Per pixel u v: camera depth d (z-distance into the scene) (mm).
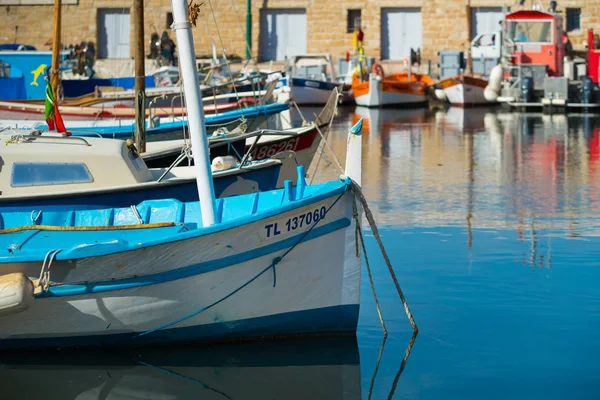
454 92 42344
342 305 9242
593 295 10586
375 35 51531
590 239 13406
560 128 31078
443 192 17703
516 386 8094
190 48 8664
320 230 8961
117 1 51156
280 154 13352
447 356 8805
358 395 7969
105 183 11297
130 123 18766
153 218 10164
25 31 52500
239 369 8602
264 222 8688
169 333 9023
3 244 9453
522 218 15023
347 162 9016
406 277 11383
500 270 11672
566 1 50156
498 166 21453
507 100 39188
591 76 39500
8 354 9055
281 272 8953
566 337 9242
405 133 30125
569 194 17281
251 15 51250
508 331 9430
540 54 39562
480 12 51031
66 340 8961
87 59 40188
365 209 9141
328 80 44750
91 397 7992
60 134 12008
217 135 15672
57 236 9523
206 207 8875
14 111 20609
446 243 13195
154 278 8703
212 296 8891
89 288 8648
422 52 51469
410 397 7922
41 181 11109
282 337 9305
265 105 19156
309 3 51594
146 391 8141
